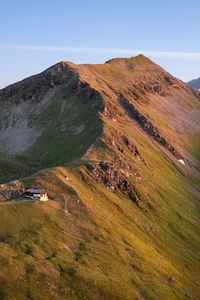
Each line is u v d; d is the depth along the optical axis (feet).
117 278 258.78
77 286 230.68
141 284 271.08
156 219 458.91
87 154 514.27
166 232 442.09
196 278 359.05
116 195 448.24
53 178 377.09
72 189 364.79
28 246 252.83
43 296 213.87
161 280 298.15
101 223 334.65
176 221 484.33
